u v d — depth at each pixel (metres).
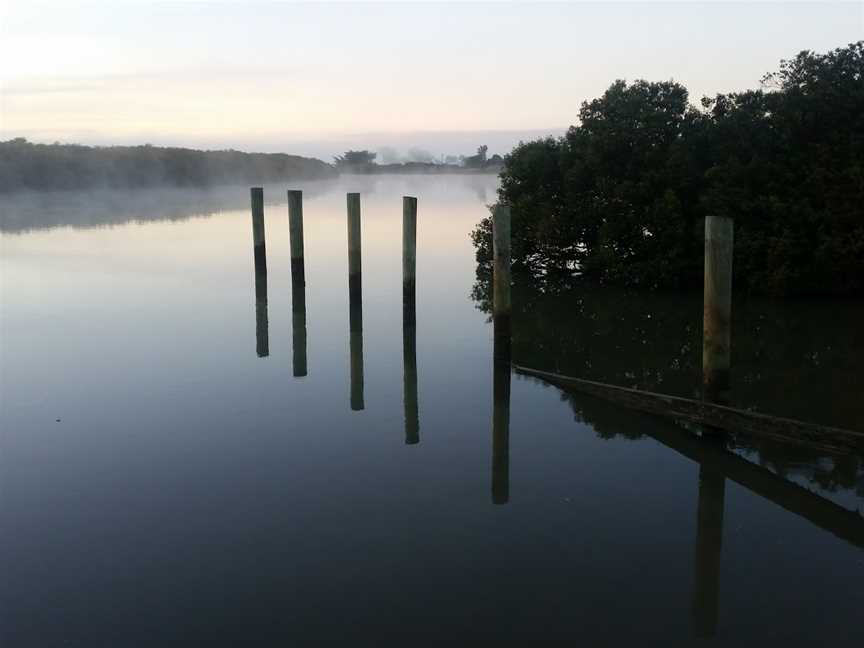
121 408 8.47
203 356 10.80
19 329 12.32
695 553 5.30
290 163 93.06
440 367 10.45
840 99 14.31
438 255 22.42
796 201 14.42
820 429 6.86
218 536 5.48
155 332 12.24
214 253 22.08
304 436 7.64
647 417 8.33
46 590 4.79
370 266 20.09
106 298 15.09
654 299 15.42
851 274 14.11
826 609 4.62
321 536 5.48
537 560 5.16
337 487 6.36
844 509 6.11
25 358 10.54
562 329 12.92
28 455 7.07
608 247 16.39
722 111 16.34
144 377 9.70
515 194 19.39
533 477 6.63
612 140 16.64
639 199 16.22
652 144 16.48
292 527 5.62
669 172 15.81
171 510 5.91
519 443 7.52
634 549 5.36
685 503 6.16
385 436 7.66
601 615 4.52
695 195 16.05
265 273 16.59
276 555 5.20
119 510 5.92
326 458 7.04
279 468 6.78
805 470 6.92
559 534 5.55
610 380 9.89
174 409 8.45
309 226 31.09
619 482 6.57
